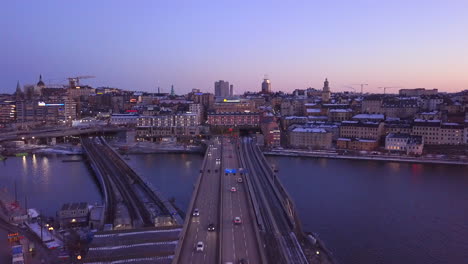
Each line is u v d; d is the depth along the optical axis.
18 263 112.50
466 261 131.62
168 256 108.81
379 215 173.88
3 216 156.88
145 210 169.50
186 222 127.44
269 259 118.12
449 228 159.25
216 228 126.44
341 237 150.38
